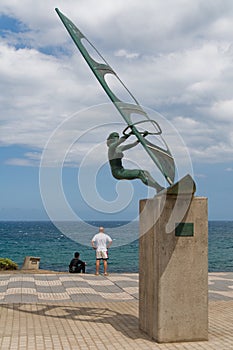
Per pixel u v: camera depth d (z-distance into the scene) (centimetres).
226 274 1855
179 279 757
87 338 784
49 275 1719
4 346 734
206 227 770
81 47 856
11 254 5422
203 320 762
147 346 731
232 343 747
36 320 931
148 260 802
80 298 1209
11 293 1273
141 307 838
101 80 812
